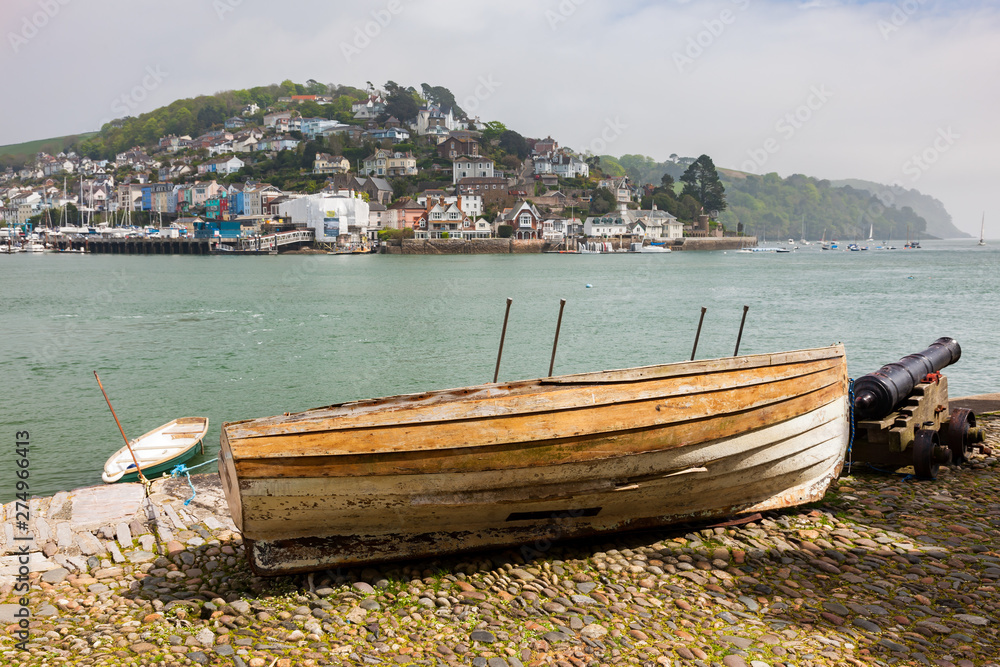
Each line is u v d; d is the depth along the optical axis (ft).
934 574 23.47
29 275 291.79
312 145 652.89
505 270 320.09
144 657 18.35
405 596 22.18
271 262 404.98
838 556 25.03
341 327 125.08
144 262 411.95
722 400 26.00
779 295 187.42
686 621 20.77
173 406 68.69
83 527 26.99
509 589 22.70
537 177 618.85
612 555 25.31
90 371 86.22
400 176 602.85
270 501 21.94
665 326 124.88
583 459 24.08
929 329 118.93
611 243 530.27
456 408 22.75
